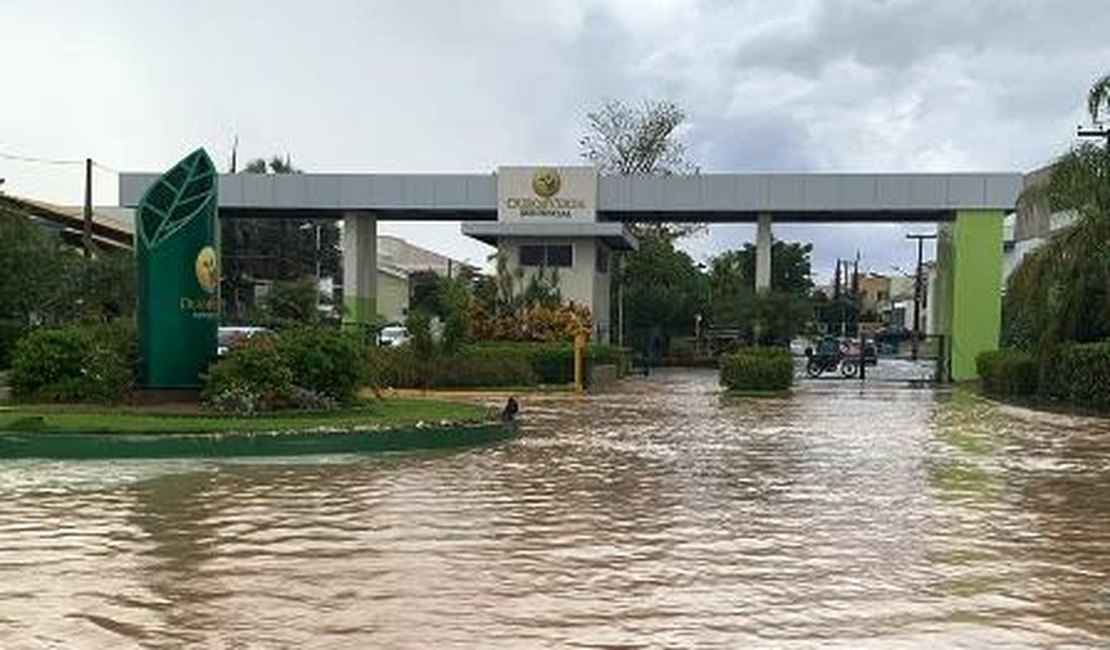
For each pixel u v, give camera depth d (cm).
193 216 1633
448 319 2847
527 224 3638
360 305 3741
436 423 1456
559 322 3225
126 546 777
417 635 566
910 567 738
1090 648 559
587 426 1780
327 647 543
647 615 609
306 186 3666
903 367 5100
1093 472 1245
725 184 3634
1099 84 2372
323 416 1506
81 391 1598
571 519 902
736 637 569
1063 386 2475
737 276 6303
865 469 1251
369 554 759
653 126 5522
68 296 3272
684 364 4722
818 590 671
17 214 2970
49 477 1109
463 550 776
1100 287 2448
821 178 3597
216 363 1606
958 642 566
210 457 1261
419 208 3672
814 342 4819
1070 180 2441
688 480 1139
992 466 1295
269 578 686
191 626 578
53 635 560
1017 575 718
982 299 3534
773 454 1390
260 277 6362
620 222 3978
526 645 551
